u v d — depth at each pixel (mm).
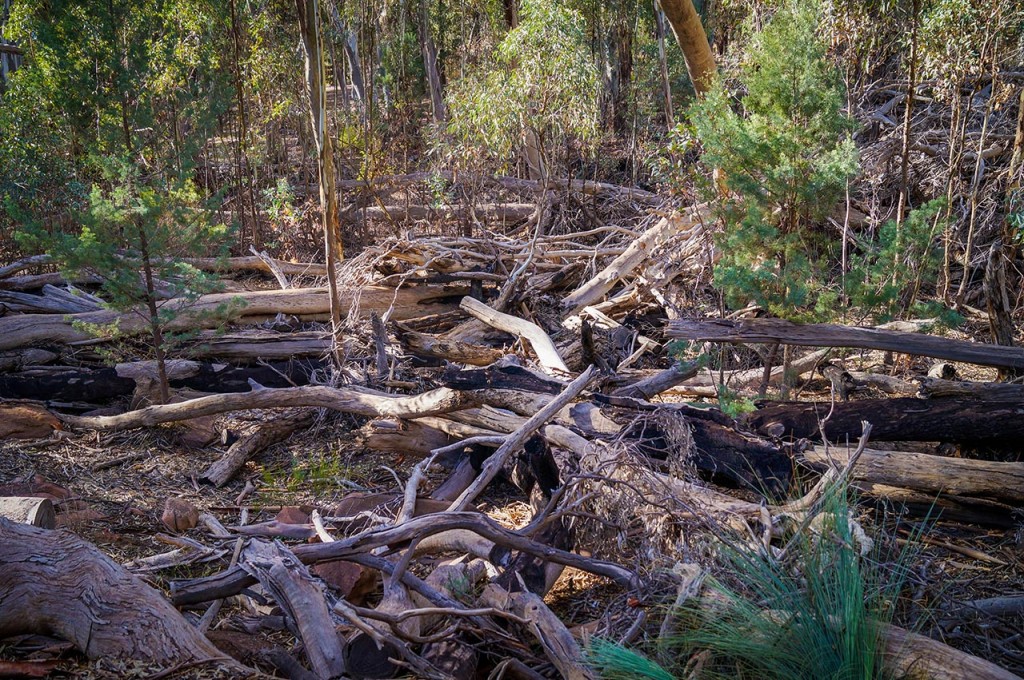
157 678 2967
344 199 13727
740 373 6516
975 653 3285
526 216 12414
